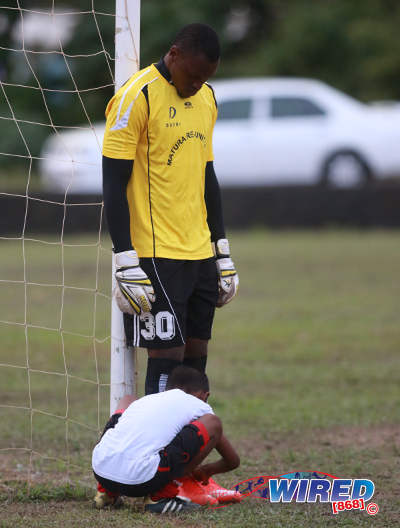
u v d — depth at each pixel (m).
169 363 12.73
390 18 98.69
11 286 38.84
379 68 92.25
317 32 93.06
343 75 93.62
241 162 58.50
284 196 58.56
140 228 12.59
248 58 99.81
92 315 32.97
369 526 11.88
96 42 89.81
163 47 93.69
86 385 22.59
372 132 57.44
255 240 54.78
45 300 35.94
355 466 15.16
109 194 12.19
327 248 50.66
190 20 94.38
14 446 16.70
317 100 58.41
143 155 12.49
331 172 58.44
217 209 13.76
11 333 29.48
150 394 12.83
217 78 96.25
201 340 13.35
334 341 27.91
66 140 56.00
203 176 13.07
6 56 87.38
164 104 12.41
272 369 24.23
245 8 105.12
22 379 23.09
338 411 19.55
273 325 30.61
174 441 12.08
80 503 13.06
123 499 13.09
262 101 58.56
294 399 20.78
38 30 88.31
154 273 12.52
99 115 93.31
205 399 12.85
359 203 58.25
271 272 42.59
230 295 13.77
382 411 19.55
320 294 36.69
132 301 12.16
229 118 58.84
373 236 55.97
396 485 14.05
